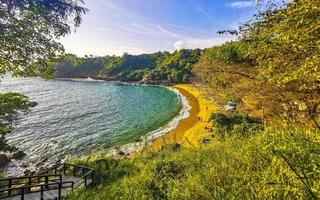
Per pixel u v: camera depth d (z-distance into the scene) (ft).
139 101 225.76
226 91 62.39
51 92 279.08
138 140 110.73
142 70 467.93
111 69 504.43
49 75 27.63
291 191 8.20
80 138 115.24
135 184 25.32
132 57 537.65
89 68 545.44
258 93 36.06
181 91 286.25
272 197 9.33
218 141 42.27
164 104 207.62
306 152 9.28
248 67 50.03
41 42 23.29
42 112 167.32
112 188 28.58
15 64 23.75
